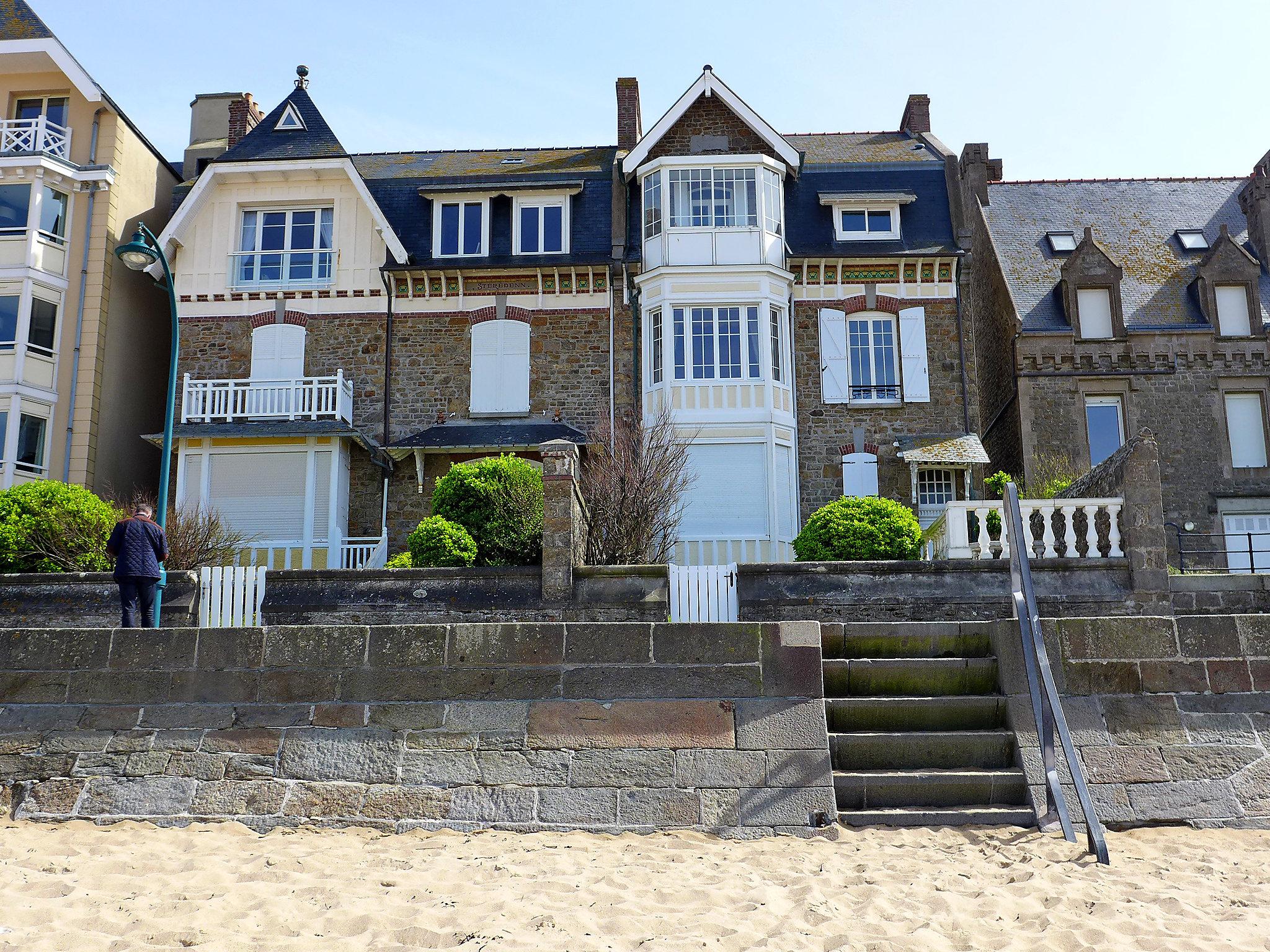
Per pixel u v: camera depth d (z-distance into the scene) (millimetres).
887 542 15172
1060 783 8508
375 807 8516
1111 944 5859
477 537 15680
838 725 9273
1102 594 12977
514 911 6273
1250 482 23297
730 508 21906
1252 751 8805
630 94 27078
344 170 24000
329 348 23578
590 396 23109
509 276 23625
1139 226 26812
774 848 7840
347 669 9258
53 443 22594
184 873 7016
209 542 17156
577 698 9102
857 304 23516
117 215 24062
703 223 23328
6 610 13594
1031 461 23328
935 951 5820
